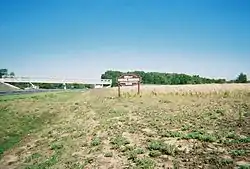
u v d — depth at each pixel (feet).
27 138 90.63
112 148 54.24
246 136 54.60
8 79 303.48
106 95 169.07
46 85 451.53
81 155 54.60
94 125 81.25
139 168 41.91
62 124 97.71
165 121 74.33
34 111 135.64
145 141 56.24
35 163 59.36
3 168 62.64
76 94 212.64
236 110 85.92
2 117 125.70
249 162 40.37
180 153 46.78
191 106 101.50
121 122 79.46
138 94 156.15
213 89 150.92
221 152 45.55
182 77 409.90
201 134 56.80
